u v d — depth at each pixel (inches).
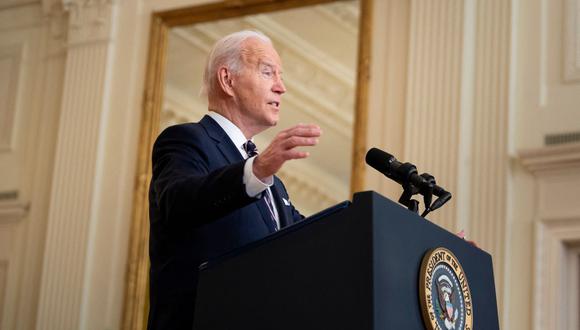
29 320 501.7
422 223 136.5
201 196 141.1
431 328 129.0
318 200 432.1
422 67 432.8
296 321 127.9
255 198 139.6
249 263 135.1
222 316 135.2
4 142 541.0
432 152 418.3
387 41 450.6
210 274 138.1
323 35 458.3
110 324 475.2
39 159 528.1
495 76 418.0
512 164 405.7
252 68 192.4
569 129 402.0
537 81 414.0
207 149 168.7
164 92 492.7
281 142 136.4
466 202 406.0
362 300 122.7
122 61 515.2
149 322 161.3
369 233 125.0
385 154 167.6
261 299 132.5
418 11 441.4
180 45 495.8
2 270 518.3
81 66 522.3
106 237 490.6
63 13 544.4
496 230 396.2
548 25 419.5
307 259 129.7
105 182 499.8
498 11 426.0
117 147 502.3
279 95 195.3
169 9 504.7
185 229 148.6
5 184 532.4
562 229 389.1
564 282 387.2
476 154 410.6
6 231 525.0
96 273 487.5
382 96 442.6
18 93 546.6
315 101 448.8
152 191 166.7
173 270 159.2
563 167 394.0
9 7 564.4
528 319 384.8
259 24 474.0
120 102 508.4
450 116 419.2
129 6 523.5
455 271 139.4
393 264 126.9
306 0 465.4
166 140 169.3
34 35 555.2
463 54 425.4
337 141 439.5
